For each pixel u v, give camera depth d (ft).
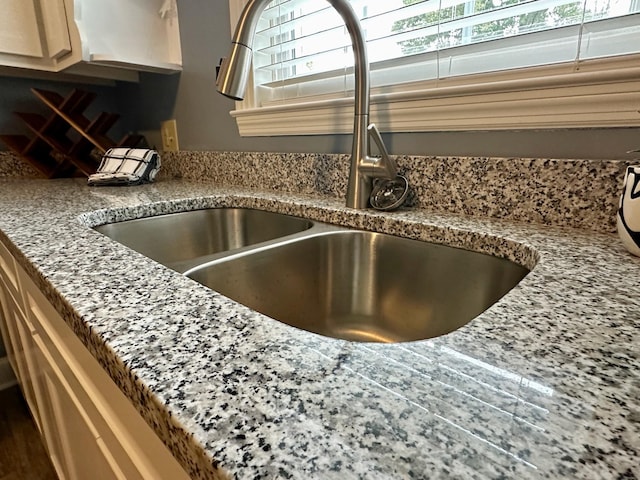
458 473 0.62
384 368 0.90
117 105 6.19
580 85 2.00
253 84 3.86
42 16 4.52
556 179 2.17
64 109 4.94
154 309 1.22
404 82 2.83
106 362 1.03
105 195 3.64
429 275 2.34
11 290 3.14
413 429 0.71
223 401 0.80
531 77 2.22
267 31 3.69
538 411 0.76
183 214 3.41
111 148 4.75
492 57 2.46
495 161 2.38
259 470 0.64
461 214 2.57
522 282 1.43
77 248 1.90
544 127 2.18
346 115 3.10
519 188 2.31
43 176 5.44
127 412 1.22
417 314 2.40
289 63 3.61
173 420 0.76
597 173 2.03
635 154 1.94
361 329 2.58
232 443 0.69
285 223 3.21
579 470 0.62
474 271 2.14
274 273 2.35
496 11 2.32
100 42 4.23
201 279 2.00
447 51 2.60
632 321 1.13
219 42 4.10
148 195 3.62
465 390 0.82
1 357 5.19
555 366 0.91
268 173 3.87
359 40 2.52
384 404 0.78
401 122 2.78
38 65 4.65
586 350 0.98
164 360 0.94
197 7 4.25
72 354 1.76
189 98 4.76
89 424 1.68
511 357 0.95
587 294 1.32
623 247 1.82
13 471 3.91
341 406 0.78
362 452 0.67
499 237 2.01
